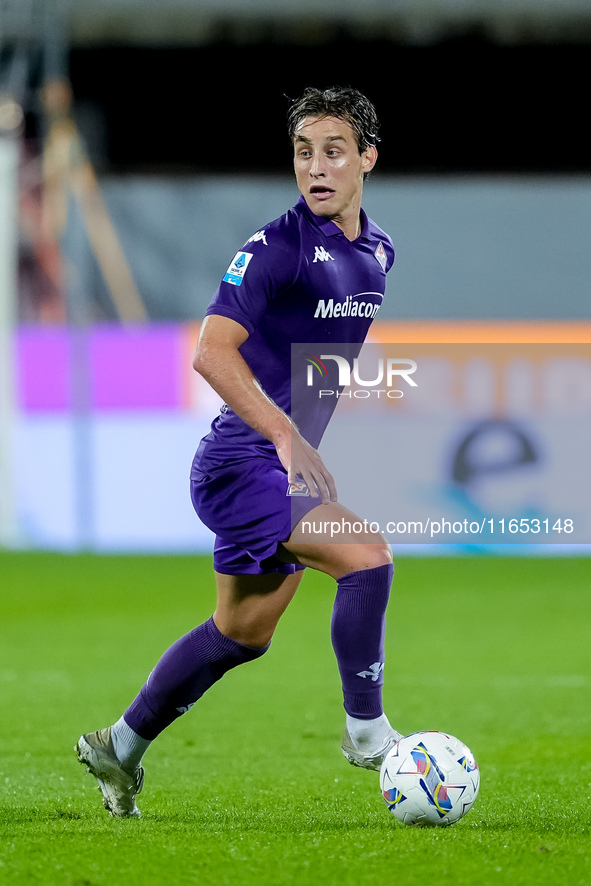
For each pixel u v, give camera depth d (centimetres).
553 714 2348
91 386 5894
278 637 3547
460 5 7962
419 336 5612
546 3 7969
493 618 3888
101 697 2566
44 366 5900
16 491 5919
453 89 8844
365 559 1284
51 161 7025
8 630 3650
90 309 7356
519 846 1198
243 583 1352
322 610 4184
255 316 1280
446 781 1291
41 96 6831
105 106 8956
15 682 2772
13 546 5934
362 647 1307
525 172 9175
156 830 1308
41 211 7081
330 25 8088
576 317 7212
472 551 5919
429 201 7262
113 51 8456
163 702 1378
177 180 7481
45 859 1162
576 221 7200
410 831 1277
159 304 7481
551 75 8719
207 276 7494
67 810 1453
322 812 1425
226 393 1252
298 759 1906
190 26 8094
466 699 2534
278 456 1270
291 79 8838
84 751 1398
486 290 7250
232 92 8950
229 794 1585
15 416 5900
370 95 8869
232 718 2317
